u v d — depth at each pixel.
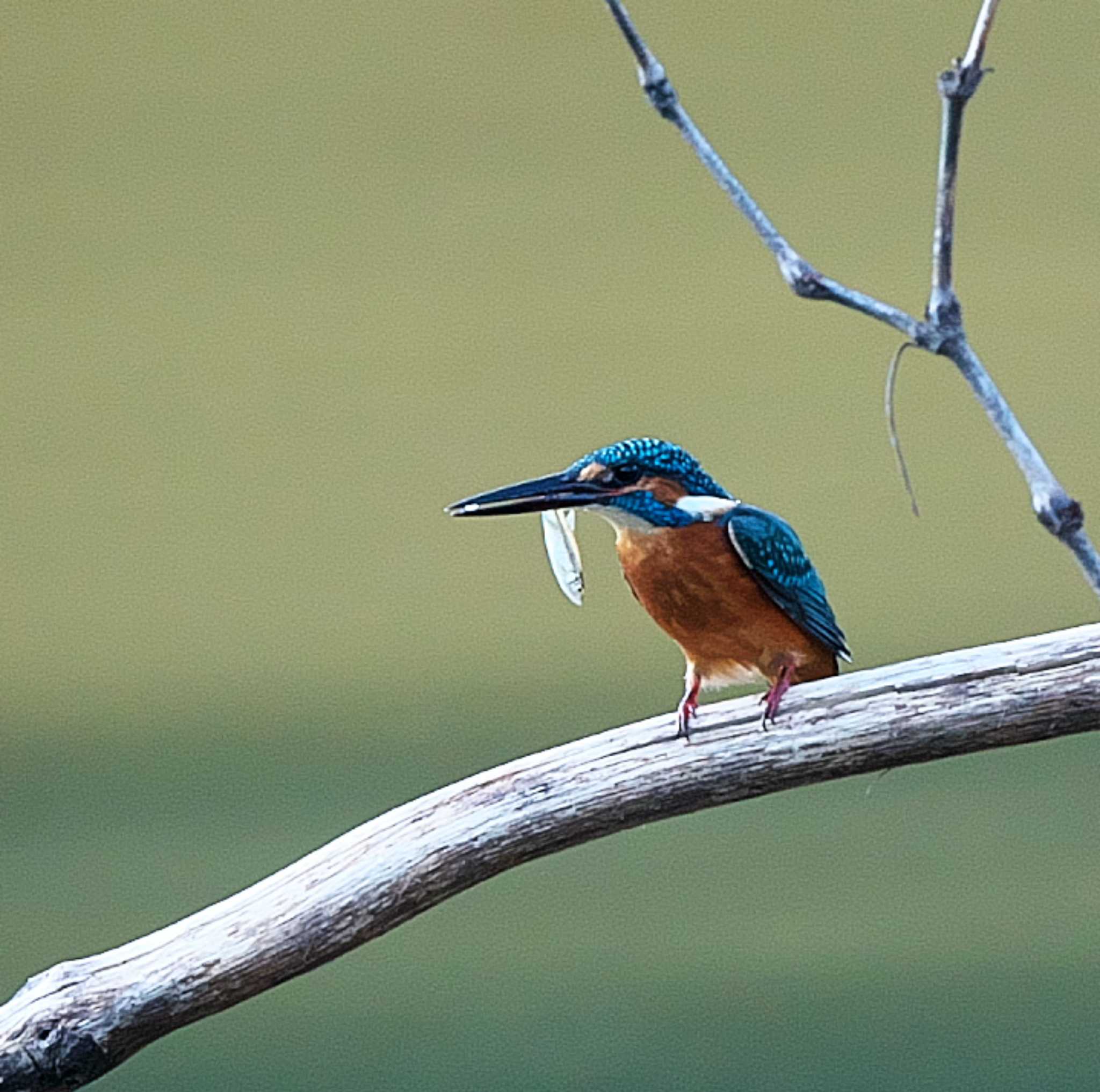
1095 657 5.68
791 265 4.64
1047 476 4.64
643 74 4.61
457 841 5.71
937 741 5.74
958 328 4.65
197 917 5.61
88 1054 5.44
